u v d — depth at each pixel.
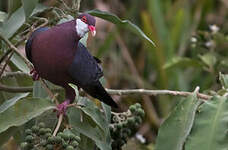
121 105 11.21
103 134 6.18
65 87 6.85
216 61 9.99
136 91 6.74
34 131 5.70
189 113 5.97
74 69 6.61
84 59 6.75
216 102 6.00
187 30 12.48
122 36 13.35
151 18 12.00
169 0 13.13
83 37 7.21
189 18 12.74
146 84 12.45
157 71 11.70
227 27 13.46
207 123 5.85
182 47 12.36
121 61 12.85
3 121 5.82
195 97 6.12
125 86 12.62
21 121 5.86
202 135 5.78
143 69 13.05
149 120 11.64
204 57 9.98
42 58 6.55
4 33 6.48
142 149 8.94
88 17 6.61
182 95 6.61
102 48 11.69
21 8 6.63
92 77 6.79
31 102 5.93
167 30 11.97
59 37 6.51
